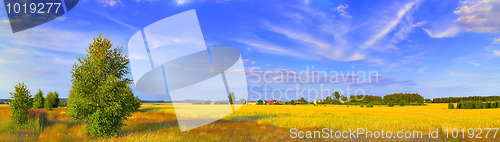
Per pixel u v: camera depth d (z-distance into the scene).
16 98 17.72
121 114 15.41
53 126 16.86
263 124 21.47
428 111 53.53
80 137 13.84
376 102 107.00
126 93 15.67
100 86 15.09
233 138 13.67
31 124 16.78
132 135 14.24
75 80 14.95
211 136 13.77
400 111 52.88
